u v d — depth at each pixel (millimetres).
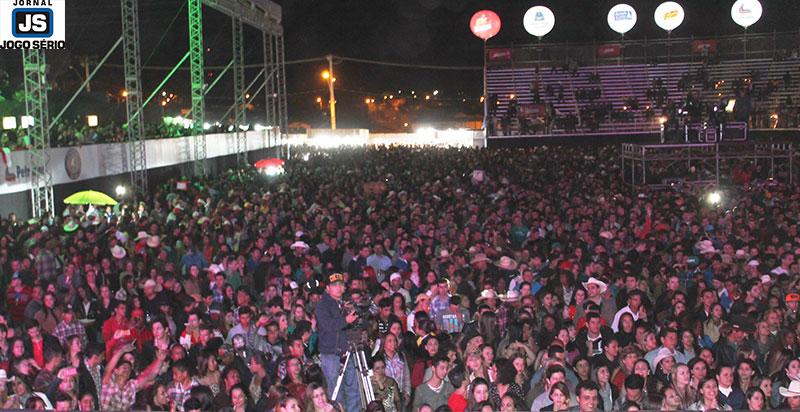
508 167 39312
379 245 16781
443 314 13031
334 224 20125
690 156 35375
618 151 48031
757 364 11305
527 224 22047
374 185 29562
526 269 14961
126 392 9656
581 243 18047
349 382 9594
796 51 60000
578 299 13352
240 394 9203
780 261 16047
